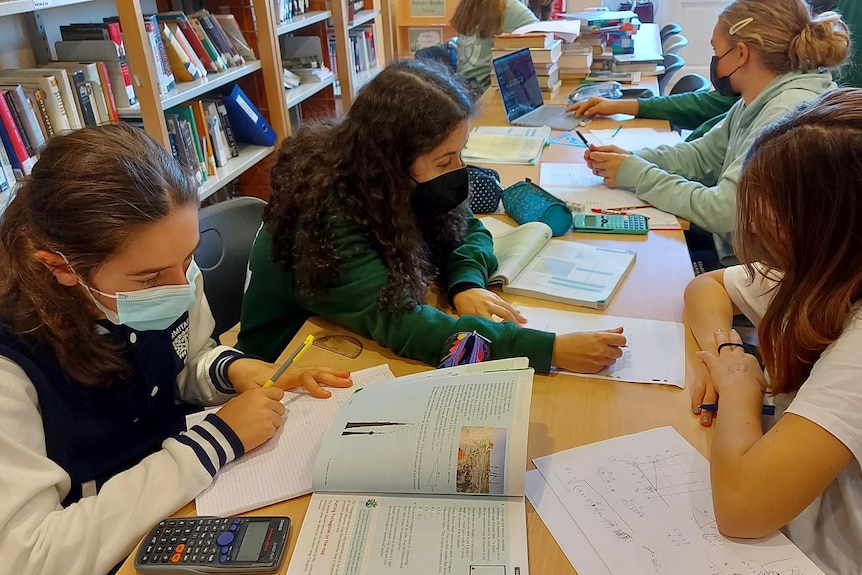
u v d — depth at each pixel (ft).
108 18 7.60
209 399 4.22
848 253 2.76
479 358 3.66
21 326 3.16
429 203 4.35
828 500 3.01
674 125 9.04
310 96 11.96
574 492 2.89
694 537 2.66
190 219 3.19
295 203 4.15
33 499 2.87
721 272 4.39
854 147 2.67
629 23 11.32
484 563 2.52
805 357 2.98
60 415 3.32
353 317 4.12
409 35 15.58
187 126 7.97
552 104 9.65
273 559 2.58
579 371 3.74
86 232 2.93
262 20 9.39
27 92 6.05
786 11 5.94
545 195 5.72
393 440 2.93
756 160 2.99
